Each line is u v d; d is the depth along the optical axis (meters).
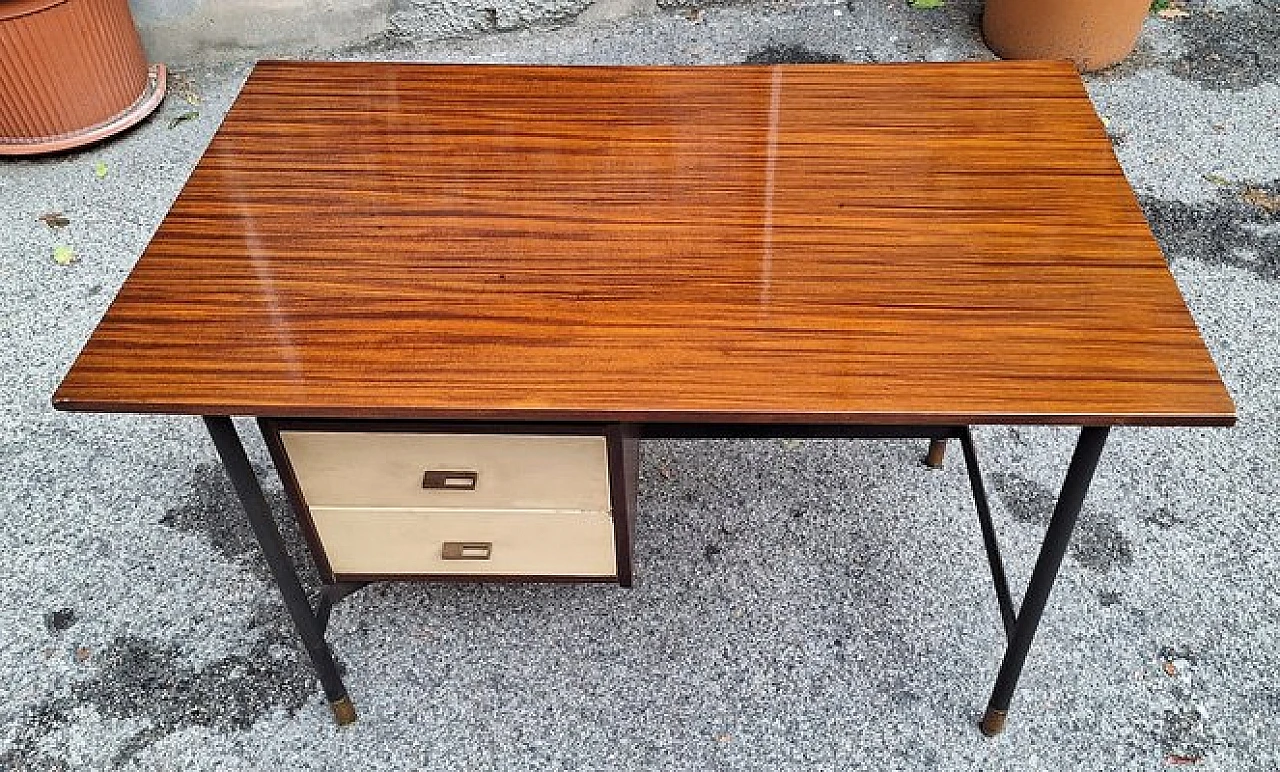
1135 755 1.67
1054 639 1.81
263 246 1.51
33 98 2.73
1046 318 1.37
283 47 3.24
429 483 1.47
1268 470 2.07
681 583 1.91
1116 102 3.00
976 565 1.93
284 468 1.46
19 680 1.79
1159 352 1.31
